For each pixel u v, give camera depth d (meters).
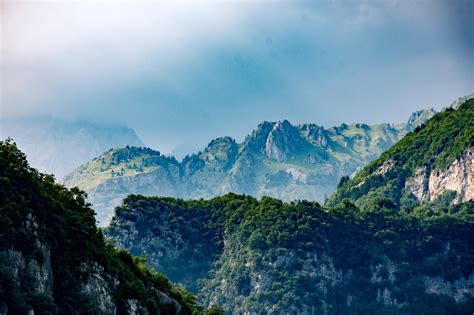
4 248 179.12
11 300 173.00
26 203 192.00
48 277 193.50
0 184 188.38
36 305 181.25
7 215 183.62
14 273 179.12
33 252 188.00
